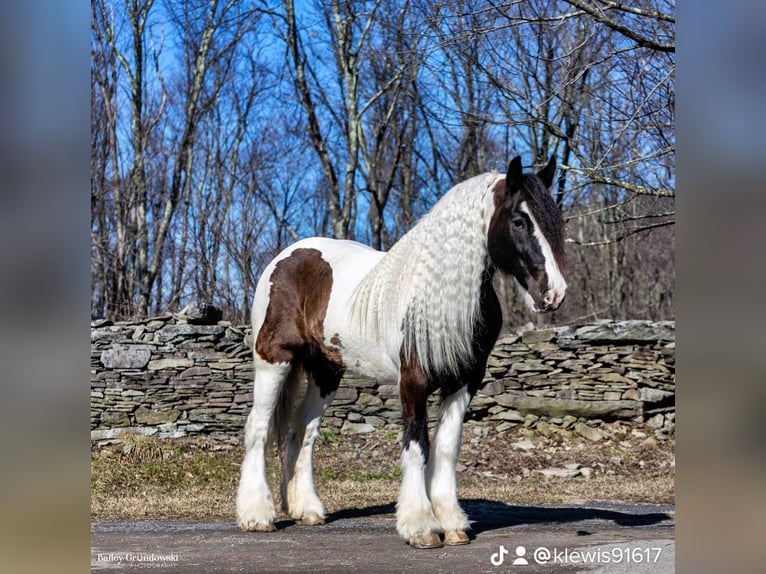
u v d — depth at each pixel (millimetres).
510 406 10688
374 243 17859
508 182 4613
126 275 17531
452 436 5105
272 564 4684
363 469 9273
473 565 4551
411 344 4930
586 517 6656
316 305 5832
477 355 4977
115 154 18250
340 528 5996
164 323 10586
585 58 8125
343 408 10555
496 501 7719
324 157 17297
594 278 22969
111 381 10258
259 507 5832
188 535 5777
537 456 9836
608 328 10797
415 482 4961
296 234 22703
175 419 10211
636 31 7055
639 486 8664
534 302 4488
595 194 18297
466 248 4809
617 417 10641
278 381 5938
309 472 6254
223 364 10414
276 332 5910
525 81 8516
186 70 20484
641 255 23125
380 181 19797
